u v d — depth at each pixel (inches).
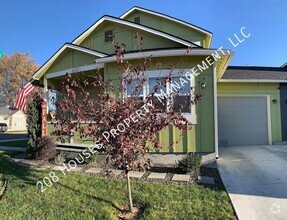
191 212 166.1
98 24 462.6
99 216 164.4
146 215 162.7
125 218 163.6
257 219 155.6
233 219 156.2
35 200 189.0
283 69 556.1
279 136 463.8
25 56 1839.3
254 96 468.4
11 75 1818.4
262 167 273.4
